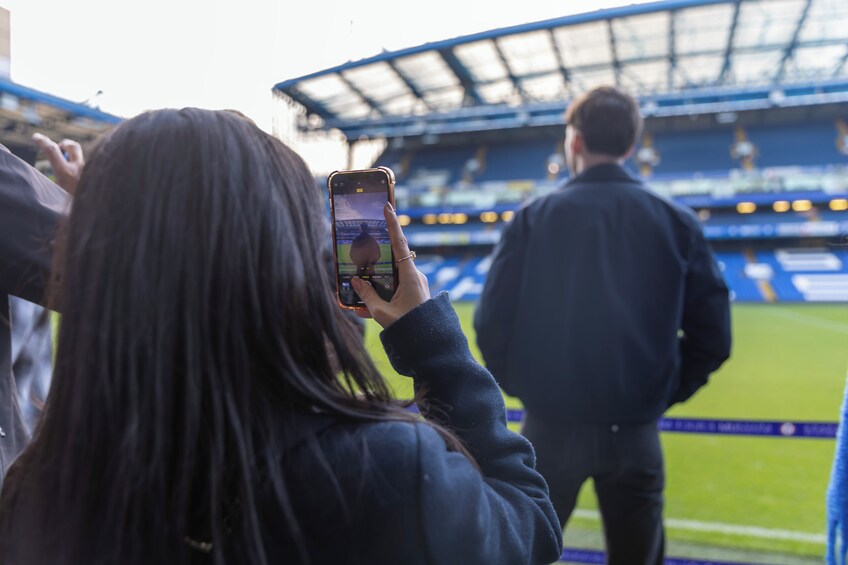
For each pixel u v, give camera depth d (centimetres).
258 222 56
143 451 51
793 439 445
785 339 983
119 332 52
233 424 53
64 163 102
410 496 54
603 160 181
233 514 53
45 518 56
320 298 62
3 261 94
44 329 125
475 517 58
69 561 54
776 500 338
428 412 69
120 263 53
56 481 55
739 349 901
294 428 57
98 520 53
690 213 176
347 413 58
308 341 60
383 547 54
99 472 53
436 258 2233
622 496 179
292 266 58
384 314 74
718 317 176
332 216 79
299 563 54
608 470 175
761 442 441
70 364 54
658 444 180
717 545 280
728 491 354
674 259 171
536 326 178
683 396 195
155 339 52
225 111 64
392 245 73
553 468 178
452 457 61
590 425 174
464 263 2150
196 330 53
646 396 171
